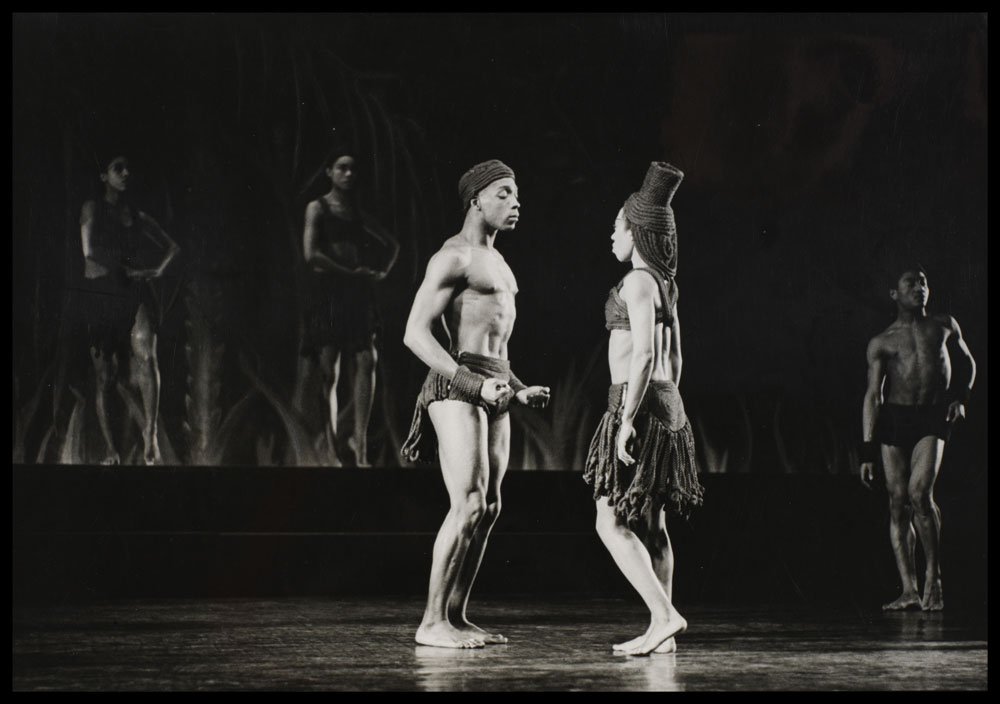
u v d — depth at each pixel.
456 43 12.16
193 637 8.02
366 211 12.09
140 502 11.55
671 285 7.47
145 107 11.71
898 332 10.14
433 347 7.57
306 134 11.98
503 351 7.88
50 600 10.75
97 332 11.58
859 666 6.75
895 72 12.38
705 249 12.50
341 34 12.01
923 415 10.10
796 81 12.41
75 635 8.12
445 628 7.57
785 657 7.09
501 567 11.84
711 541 12.30
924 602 10.09
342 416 12.04
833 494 12.59
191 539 11.38
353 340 12.05
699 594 12.16
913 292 10.15
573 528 12.27
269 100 11.92
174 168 11.77
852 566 12.45
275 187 11.95
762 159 12.46
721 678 6.31
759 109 12.42
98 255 11.58
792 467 12.59
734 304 12.54
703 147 12.41
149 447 11.65
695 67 12.37
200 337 11.80
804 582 12.37
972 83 12.35
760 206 12.50
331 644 7.65
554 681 6.19
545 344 12.34
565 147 12.33
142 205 11.71
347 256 12.02
